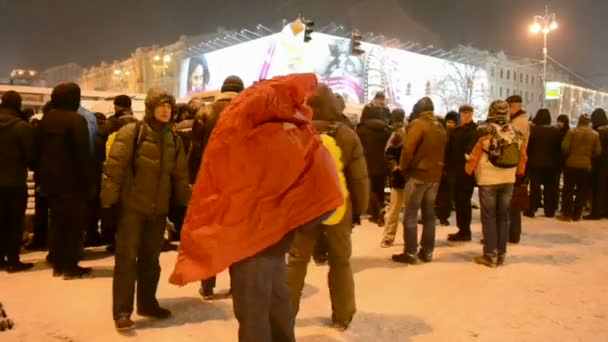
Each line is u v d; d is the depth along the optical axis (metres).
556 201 11.26
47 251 7.72
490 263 6.75
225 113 3.05
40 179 6.09
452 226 9.99
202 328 4.58
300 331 4.47
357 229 9.42
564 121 11.16
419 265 6.81
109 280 6.08
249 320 2.98
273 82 3.09
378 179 9.80
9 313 4.91
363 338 4.35
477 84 70.69
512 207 8.23
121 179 4.56
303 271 4.33
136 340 4.30
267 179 2.96
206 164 3.03
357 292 5.61
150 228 4.74
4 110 6.36
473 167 6.84
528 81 80.50
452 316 4.91
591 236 9.05
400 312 5.00
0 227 6.45
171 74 81.81
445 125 9.20
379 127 9.68
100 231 8.64
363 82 60.25
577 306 5.25
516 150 6.65
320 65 58.66
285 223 2.99
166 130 4.75
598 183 11.00
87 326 4.61
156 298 5.36
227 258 2.90
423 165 6.74
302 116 3.15
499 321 4.81
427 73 65.88
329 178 3.09
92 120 7.19
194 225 2.99
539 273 6.48
